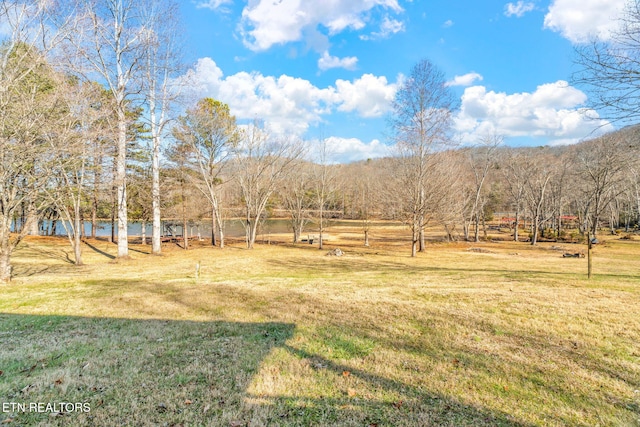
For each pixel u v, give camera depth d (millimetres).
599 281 9703
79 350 4648
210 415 3107
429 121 20641
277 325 5832
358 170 56156
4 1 8664
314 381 3771
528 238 36125
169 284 9773
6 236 9586
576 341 4934
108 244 25547
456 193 22906
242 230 46406
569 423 3029
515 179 36781
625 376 3887
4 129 8320
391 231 44594
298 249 25109
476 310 6570
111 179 14266
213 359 4359
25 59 9320
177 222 29891
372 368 4113
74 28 11094
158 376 3867
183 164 24672
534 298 7445
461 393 3535
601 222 40562
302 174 30891
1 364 4160
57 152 9250
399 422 3014
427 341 5000
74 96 10133
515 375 3932
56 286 9336
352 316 6320
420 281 10203
